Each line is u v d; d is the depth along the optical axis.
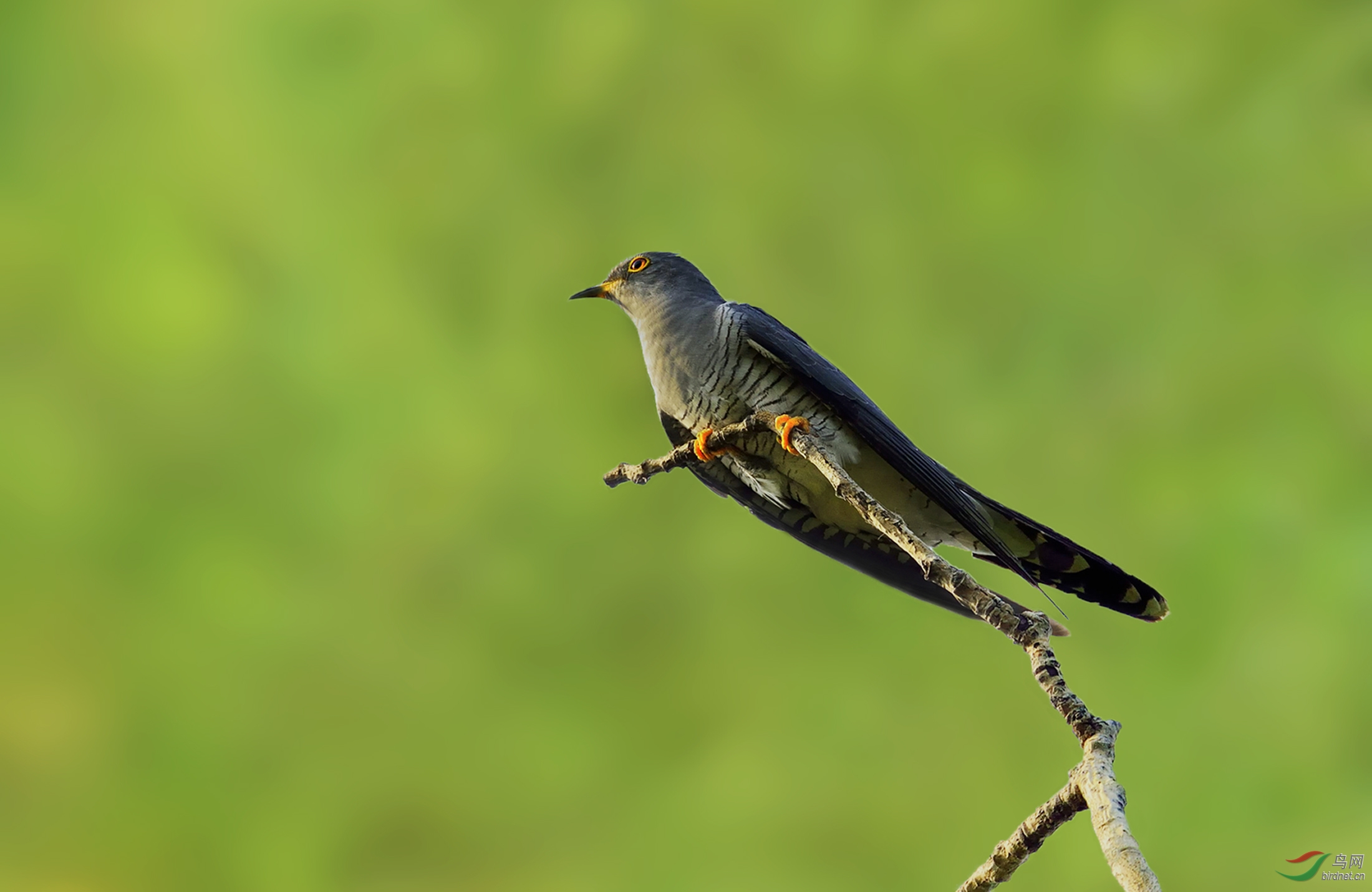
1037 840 3.61
